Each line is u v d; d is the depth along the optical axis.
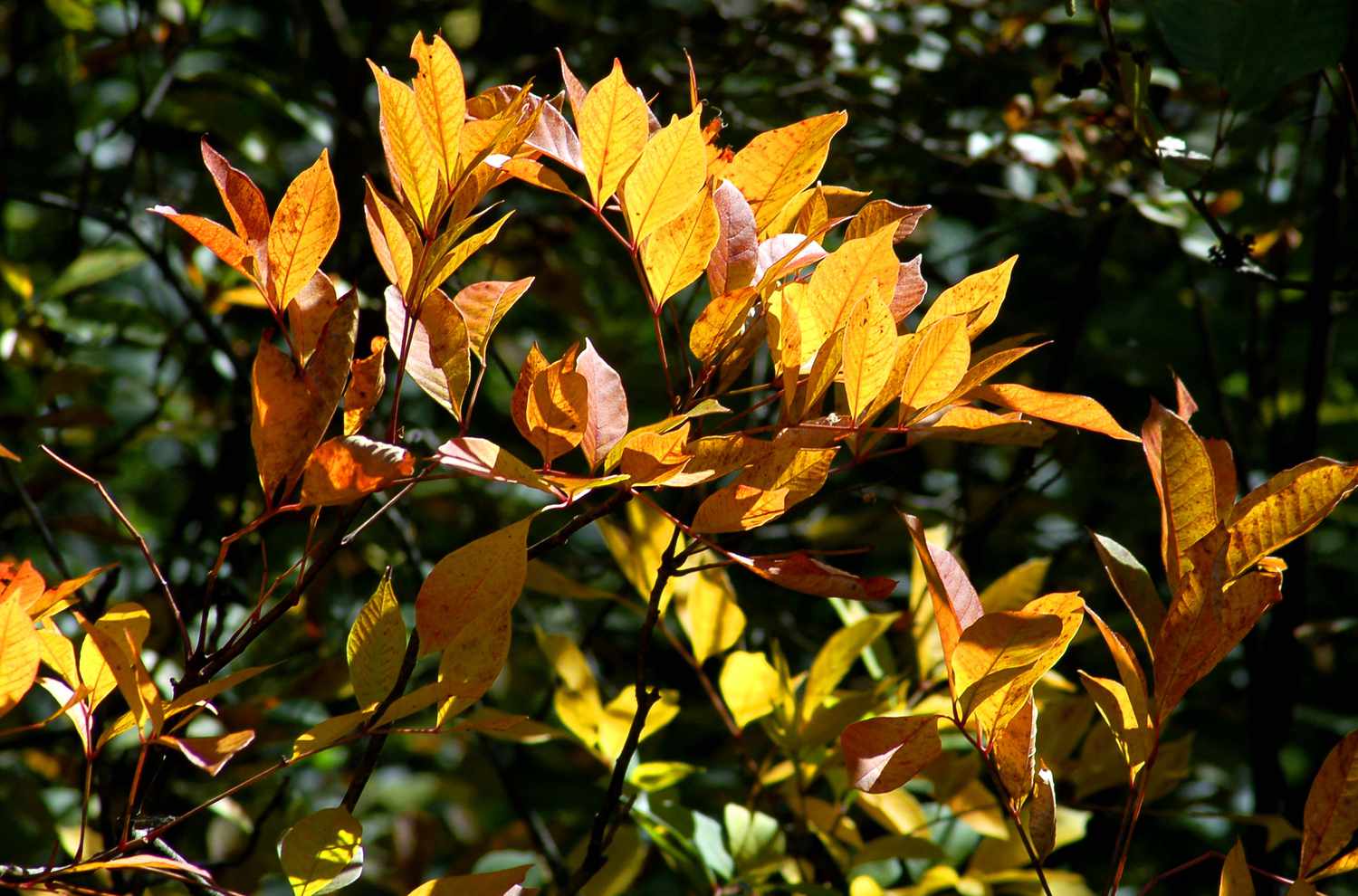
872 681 2.54
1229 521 1.78
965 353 1.73
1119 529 3.66
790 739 2.19
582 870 1.83
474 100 1.82
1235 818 2.20
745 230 1.81
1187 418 1.81
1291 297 3.90
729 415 1.87
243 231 1.76
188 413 4.06
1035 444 1.79
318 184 1.75
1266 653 2.45
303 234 1.75
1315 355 2.49
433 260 1.75
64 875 1.71
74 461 3.39
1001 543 3.55
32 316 3.39
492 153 1.76
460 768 3.51
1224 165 3.02
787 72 3.92
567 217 4.05
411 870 2.76
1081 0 3.70
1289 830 2.18
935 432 1.77
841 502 3.72
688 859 2.20
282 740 2.27
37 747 2.57
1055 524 3.88
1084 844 3.59
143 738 1.71
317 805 3.53
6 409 3.58
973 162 3.41
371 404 1.75
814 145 1.84
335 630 3.29
